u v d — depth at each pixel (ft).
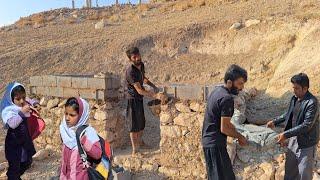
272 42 46.16
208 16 63.31
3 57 62.80
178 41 54.65
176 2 94.63
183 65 50.62
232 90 17.99
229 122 17.48
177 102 26.04
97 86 29.01
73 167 15.07
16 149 21.94
